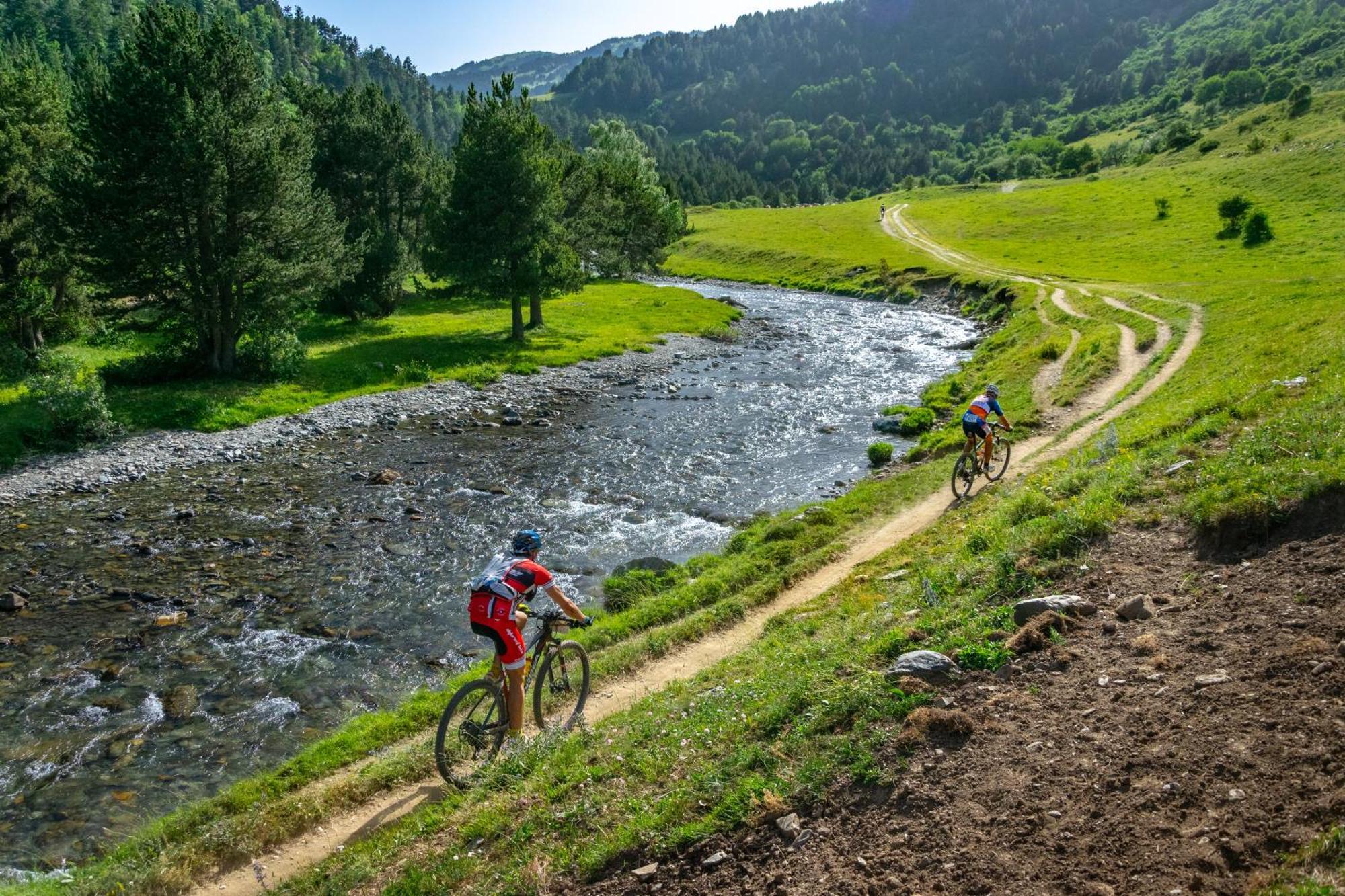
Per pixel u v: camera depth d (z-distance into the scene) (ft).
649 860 22.47
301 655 51.19
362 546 69.92
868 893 18.49
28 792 37.83
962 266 277.03
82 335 152.56
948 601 36.24
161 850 32.04
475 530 74.08
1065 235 318.86
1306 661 21.90
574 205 187.62
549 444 104.88
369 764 37.52
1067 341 138.62
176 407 109.09
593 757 30.91
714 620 50.37
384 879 27.12
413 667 49.88
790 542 63.21
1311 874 15.14
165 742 41.86
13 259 135.33
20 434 94.17
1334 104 419.95
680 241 438.40
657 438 107.14
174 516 77.05
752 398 131.13
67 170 111.14
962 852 18.86
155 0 115.24
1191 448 44.50
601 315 210.79
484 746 33.45
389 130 232.32
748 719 28.68
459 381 137.90
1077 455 64.23
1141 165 506.48
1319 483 30.83
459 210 160.04
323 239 131.34
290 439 104.94
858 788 22.31
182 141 109.29
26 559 66.59
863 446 101.55
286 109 191.01
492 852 26.22
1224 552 31.24
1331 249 209.05
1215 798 18.16
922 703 25.30
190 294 118.62
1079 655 26.22
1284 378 56.13
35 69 152.56
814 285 306.76
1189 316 135.95
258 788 36.27
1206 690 22.24
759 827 22.12
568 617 34.96
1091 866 17.35
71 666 49.42
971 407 70.74
